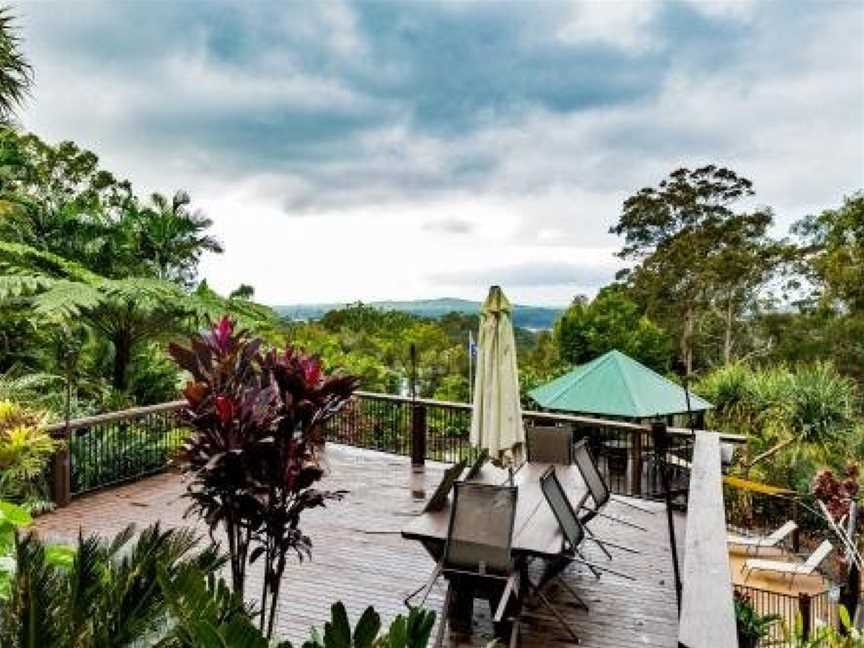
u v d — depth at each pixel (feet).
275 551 10.91
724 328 92.32
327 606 14.69
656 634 13.74
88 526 19.15
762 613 24.95
